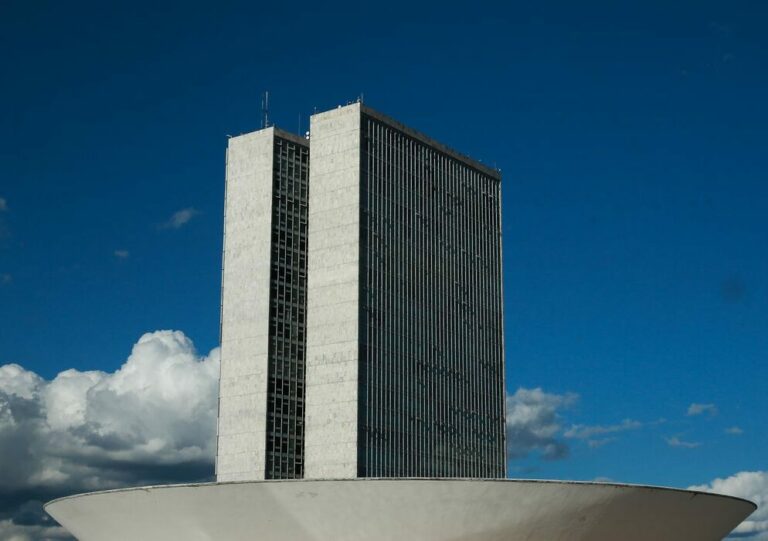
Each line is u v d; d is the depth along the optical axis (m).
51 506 100.88
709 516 93.38
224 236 137.25
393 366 131.62
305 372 133.38
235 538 85.94
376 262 132.00
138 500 88.94
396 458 129.75
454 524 82.94
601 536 86.94
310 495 83.00
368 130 134.25
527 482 82.81
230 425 131.50
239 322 133.75
